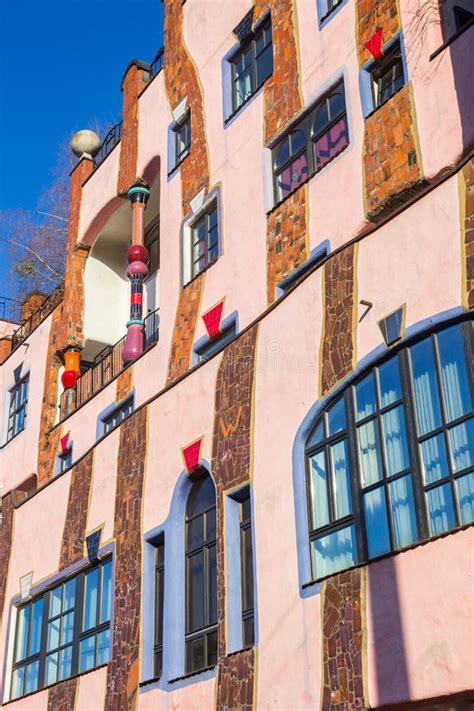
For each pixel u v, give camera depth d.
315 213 16.31
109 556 18.25
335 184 16.03
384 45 15.70
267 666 13.06
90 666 17.75
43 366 26.05
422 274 12.16
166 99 22.30
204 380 16.69
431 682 10.39
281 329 14.74
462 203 11.84
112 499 18.62
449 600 10.41
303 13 17.98
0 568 22.52
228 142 19.39
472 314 11.27
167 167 21.44
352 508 12.42
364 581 11.60
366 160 15.44
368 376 12.69
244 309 17.47
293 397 14.05
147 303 24.69
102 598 18.09
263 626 13.35
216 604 15.05
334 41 16.98
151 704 15.48
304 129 17.38
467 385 11.17
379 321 12.61
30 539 21.59
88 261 25.81
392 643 11.00
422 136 14.42
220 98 20.05
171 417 17.41
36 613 20.53
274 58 18.52
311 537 13.08
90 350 25.69
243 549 14.66
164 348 19.89
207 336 18.33
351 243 13.55
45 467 24.27
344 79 16.47
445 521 11.01
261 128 18.45
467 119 13.71
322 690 11.94
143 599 16.58
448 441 11.22
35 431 25.47
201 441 16.27
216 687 14.06
